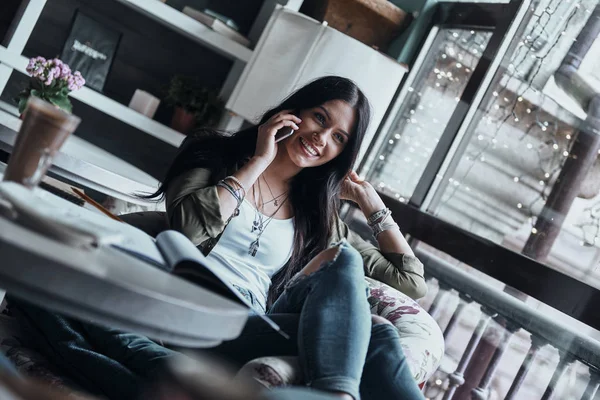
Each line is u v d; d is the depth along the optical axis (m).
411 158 3.53
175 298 1.00
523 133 2.94
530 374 2.49
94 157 2.92
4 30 3.62
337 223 2.21
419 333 1.88
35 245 0.92
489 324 2.71
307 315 1.49
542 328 2.50
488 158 3.06
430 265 3.10
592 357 2.30
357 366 1.44
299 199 2.12
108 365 1.51
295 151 2.08
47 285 0.91
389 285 2.17
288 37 3.30
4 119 2.61
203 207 1.91
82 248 1.03
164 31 4.04
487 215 2.97
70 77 2.97
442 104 3.47
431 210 3.26
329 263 1.57
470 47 3.42
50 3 3.80
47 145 1.15
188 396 0.95
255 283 2.03
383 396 1.53
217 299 1.13
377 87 3.21
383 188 3.63
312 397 1.14
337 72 3.20
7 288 0.91
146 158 4.09
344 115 2.11
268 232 2.05
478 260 2.81
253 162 1.99
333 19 3.59
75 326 1.68
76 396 1.44
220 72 4.14
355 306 1.50
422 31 3.68
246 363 1.53
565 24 2.89
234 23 3.86
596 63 2.71
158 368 1.48
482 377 2.66
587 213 2.56
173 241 1.33
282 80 3.27
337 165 2.14
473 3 3.42
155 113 4.05
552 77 2.88
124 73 4.00
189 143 2.10
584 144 2.66
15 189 1.08
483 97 3.19
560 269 2.59
